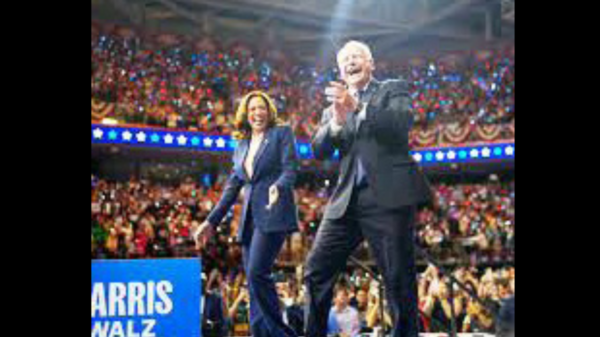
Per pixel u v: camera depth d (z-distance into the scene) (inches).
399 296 172.6
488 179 731.4
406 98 176.4
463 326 313.1
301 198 630.5
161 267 163.8
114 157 647.8
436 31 732.7
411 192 174.4
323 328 182.1
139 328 161.9
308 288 183.0
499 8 699.4
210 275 369.7
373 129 174.4
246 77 720.3
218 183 636.7
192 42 706.2
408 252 174.2
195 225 576.1
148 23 719.1
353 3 716.0
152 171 676.1
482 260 607.2
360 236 182.5
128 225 545.6
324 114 189.9
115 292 161.2
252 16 756.6
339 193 180.5
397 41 749.9
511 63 711.1
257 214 188.7
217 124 671.1
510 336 167.0
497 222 649.0
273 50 752.3
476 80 724.0
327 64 749.3
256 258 186.9
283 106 725.9
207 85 689.6
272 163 190.4
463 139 689.0
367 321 241.3
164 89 656.4
